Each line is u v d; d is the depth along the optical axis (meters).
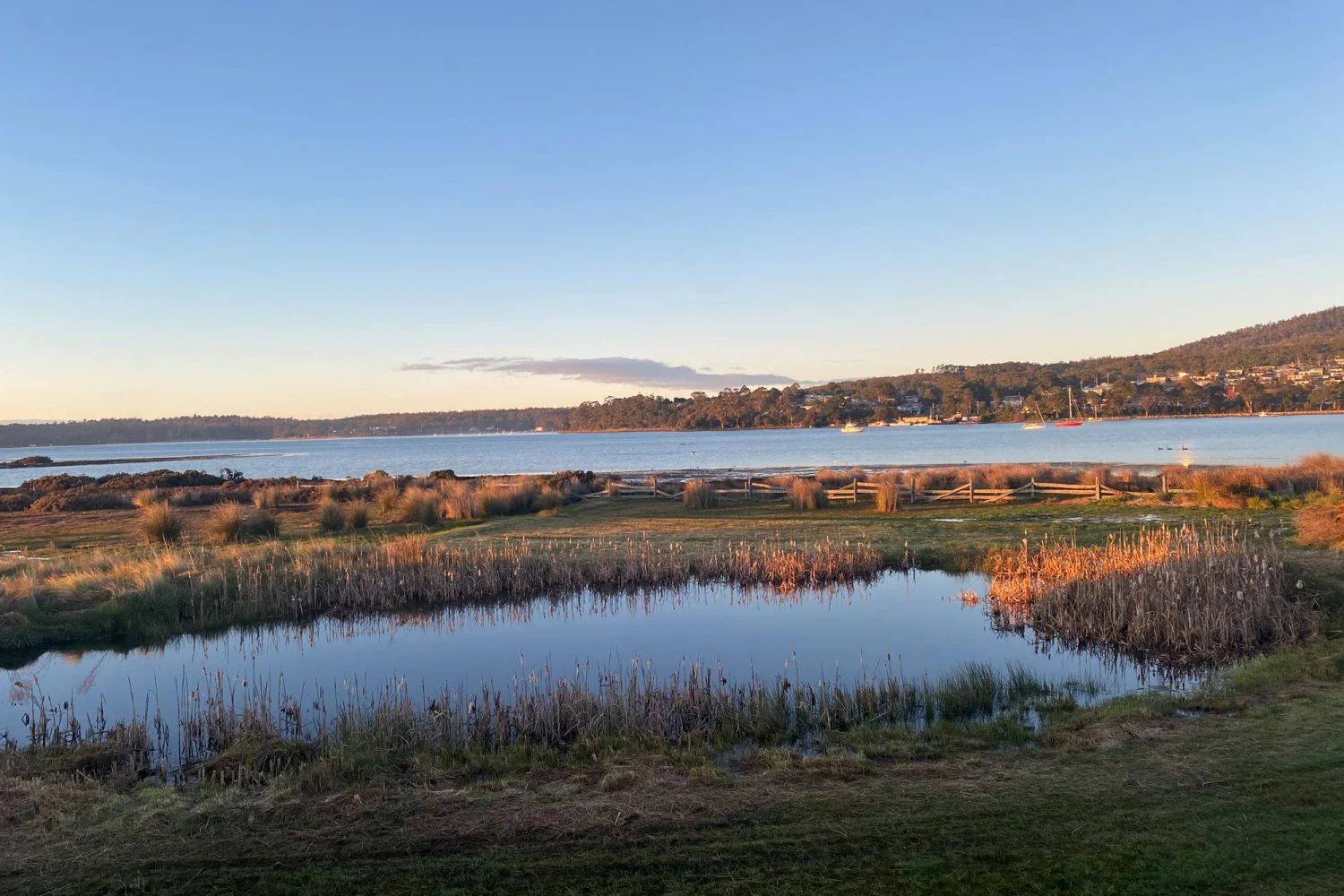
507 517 27.38
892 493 26.75
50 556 20.19
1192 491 25.38
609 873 5.04
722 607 14.95
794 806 5.93
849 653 11.49
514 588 16.39
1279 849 4.87
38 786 6.79
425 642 13.02
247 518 24.14
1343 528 14.67
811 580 16.83
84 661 12.33
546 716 8.20
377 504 29.31
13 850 5.58
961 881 4.74
